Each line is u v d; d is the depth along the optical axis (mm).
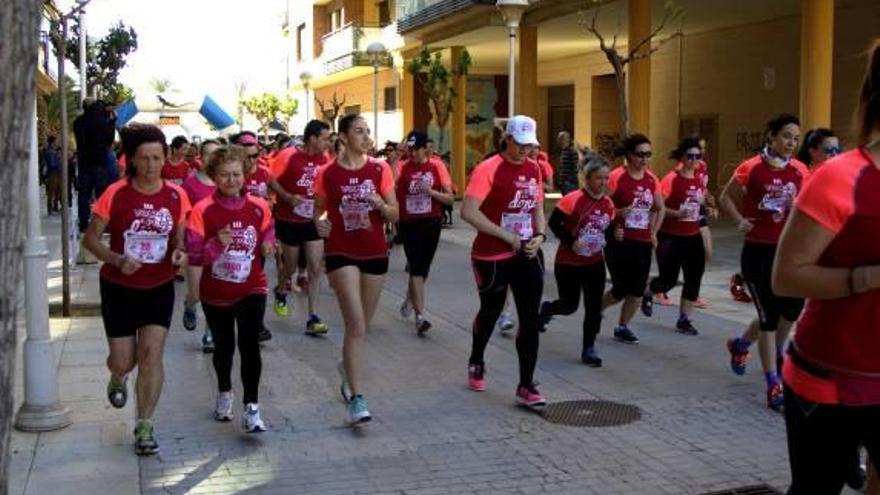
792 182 6852
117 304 5727
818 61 16016
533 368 6922
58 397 6578
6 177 1961
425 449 6078
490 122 34781
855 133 3240
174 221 5742
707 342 9227
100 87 35438
